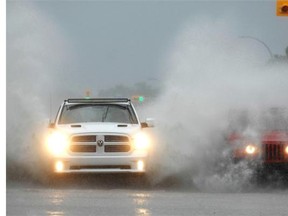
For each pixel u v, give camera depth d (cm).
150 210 2019
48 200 2250
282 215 1931
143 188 2708
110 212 1964
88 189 2633
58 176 2734
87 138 2694
